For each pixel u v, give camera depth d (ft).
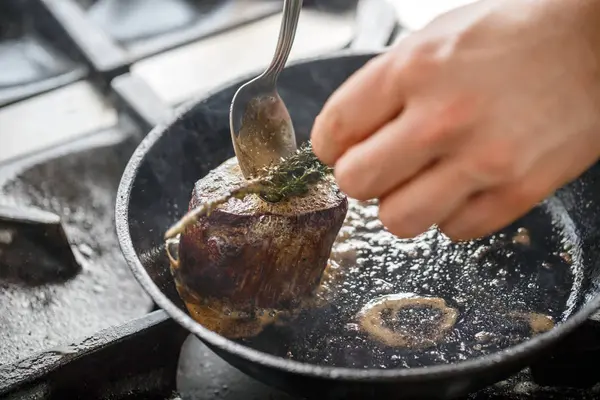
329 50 2.08
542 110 1.14
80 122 1.94
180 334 1.45
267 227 1.39
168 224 1.58
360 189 1.18
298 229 1.40
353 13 2.23
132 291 1.65
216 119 1.65
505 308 1.49
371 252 1.59
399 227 1.19
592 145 1.20
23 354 1.52
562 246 1.62
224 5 2.28
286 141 1.48
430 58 1.14
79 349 1.39
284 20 1.43
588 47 1.18
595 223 1.63
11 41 2.17
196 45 2.13
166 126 1.57
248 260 1.40
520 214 1.19
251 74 1.66
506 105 1.13
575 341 1.40
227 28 2.18
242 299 1.44
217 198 1.37
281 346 1.43
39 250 1.64
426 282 1.54
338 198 1.43
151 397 1.47
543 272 1.56
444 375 1.15
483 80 1.13
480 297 1.51
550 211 1.68
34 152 1.87
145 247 1.48
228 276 1.42
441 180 1.15
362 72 1.20
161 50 2.10
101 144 1.88
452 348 1.42
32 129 1.93
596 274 1.53
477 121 1.12
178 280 1.49
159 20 2.22
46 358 1.38
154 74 2.05
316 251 1.43
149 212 1.52
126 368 1.44
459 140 1.13
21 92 2.01
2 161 1.85
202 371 1.50
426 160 1.15
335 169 1.20
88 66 2.02
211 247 1.41
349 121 1.19
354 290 1.52
